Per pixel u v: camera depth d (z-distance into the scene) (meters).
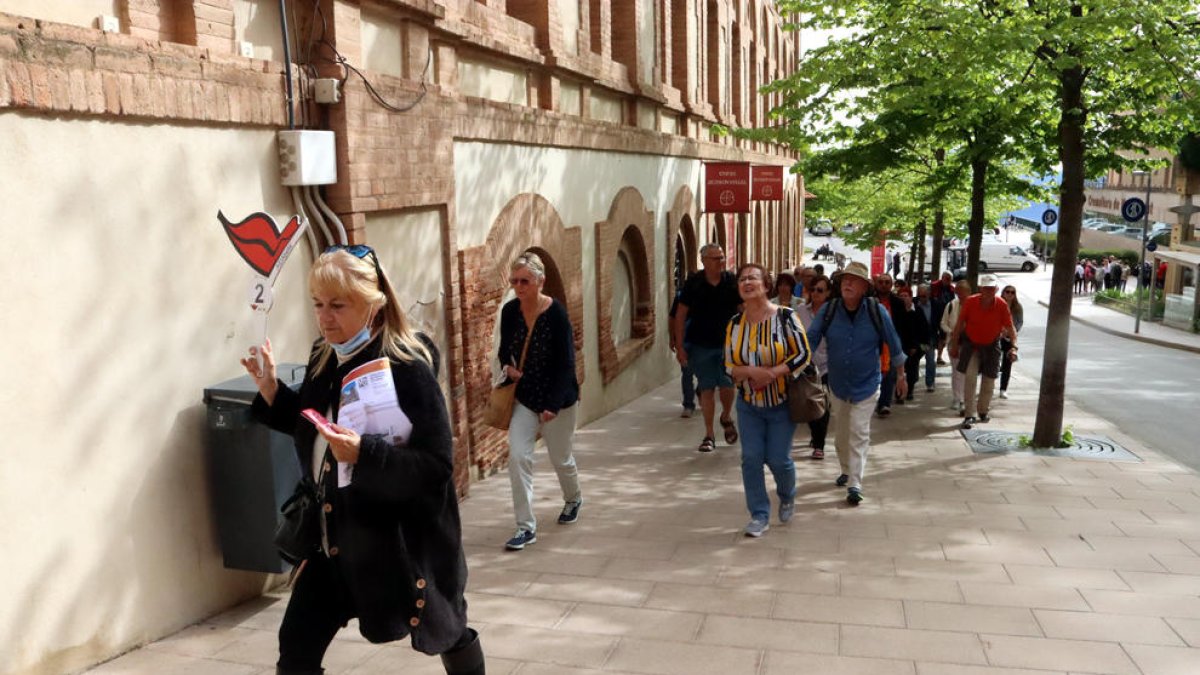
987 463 9.34
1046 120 12.61
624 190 13.28
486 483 8.41
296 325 5.84
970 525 7.09
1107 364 20.88
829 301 7.79
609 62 12.58
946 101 12.86
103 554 4.35
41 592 4.04
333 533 2.94
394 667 4.47
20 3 4.01
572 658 4.68
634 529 6.93
